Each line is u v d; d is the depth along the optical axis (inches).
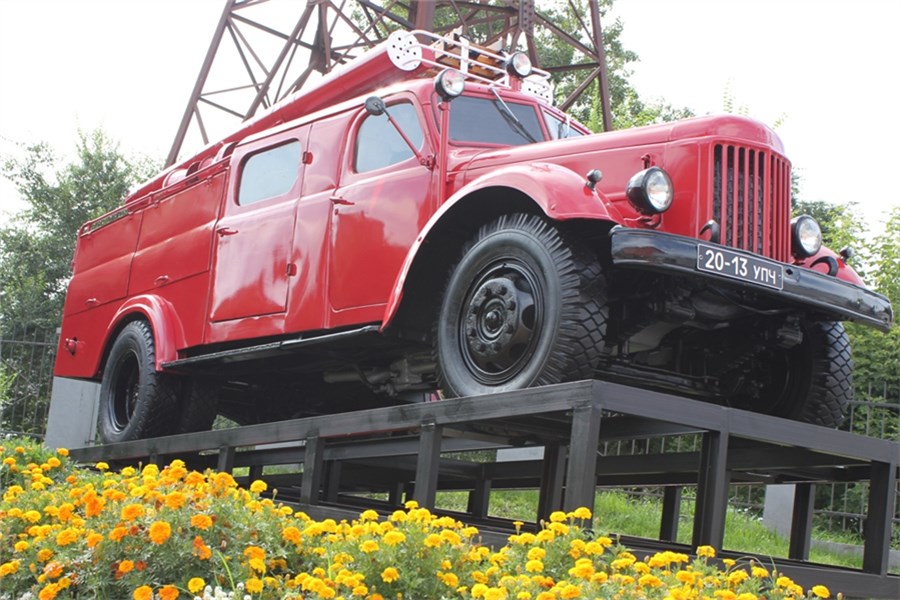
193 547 119.3
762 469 182.4
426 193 194.4
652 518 340.2
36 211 700.7
